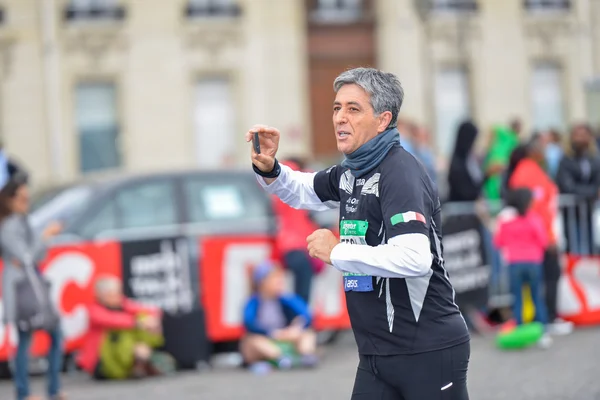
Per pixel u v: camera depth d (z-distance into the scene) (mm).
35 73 55875
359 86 9359
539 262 22266
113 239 21375
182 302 21750
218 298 22016
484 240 24359
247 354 21109
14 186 17922
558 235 25031
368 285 9320
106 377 20281
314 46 60094
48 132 55969
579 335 23516
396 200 9062
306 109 59562
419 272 8898
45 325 17703
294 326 21266
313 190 10211
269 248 22453
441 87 61438
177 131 57844
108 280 20328
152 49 57531
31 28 55875
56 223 19391
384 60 60500
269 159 10047
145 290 21516
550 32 62938
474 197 24297
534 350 21703
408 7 60531
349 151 9375
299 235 22125
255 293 21312
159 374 20703
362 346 9516
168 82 57750
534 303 22438
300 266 21938
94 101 57094
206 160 58469
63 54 56312
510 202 22375
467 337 9492
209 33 58125
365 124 9328
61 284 20938
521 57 62469
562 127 63281
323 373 20188
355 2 60562
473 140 24328
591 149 26656
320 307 22766
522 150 23922
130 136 57188
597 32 63594
